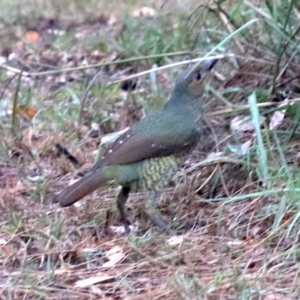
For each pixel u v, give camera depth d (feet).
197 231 33.63
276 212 32.53
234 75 44.80
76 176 40.55
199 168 38.04
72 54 60.34
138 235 34.01
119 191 36.27
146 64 52.60
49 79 55.72
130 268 30.89
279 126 39.60
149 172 33.42
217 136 41.57
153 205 34.27
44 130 45.57
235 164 37.24
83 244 32.86
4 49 63.52
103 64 42.55
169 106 34.45
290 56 41.16
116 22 69.77
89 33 66.39
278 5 44.32
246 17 48.34
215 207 35.65
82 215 35.32
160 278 30.07
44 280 30.22
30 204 37.42
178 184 37.14
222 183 36.70
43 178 40.11
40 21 71.67
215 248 32.01
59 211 36.01
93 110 46.80
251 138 39.93
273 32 45.11
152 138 33.19
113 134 42.45
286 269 29.91
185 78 34.30
